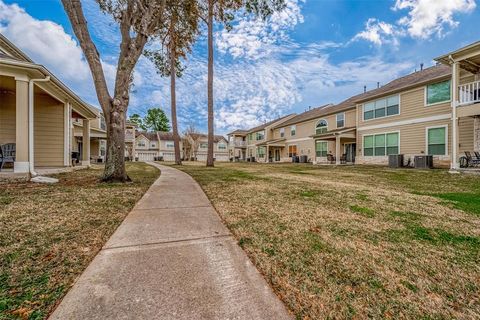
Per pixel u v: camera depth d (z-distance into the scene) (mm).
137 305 1382
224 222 2900
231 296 1490
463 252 2152
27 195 4160
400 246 2264
